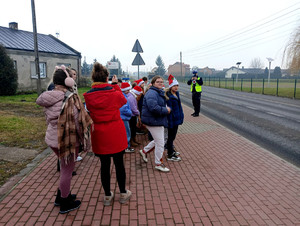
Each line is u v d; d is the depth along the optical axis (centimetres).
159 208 322
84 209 316
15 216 297
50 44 2398
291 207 333
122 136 321
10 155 506
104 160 318
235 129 844
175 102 471
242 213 315
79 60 2573
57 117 276
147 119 417
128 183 396
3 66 1582
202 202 340
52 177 409
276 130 831
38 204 326
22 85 1919
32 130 707
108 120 308
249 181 413
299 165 508
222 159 520
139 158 514
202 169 462
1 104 1181
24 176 411
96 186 381
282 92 2495
